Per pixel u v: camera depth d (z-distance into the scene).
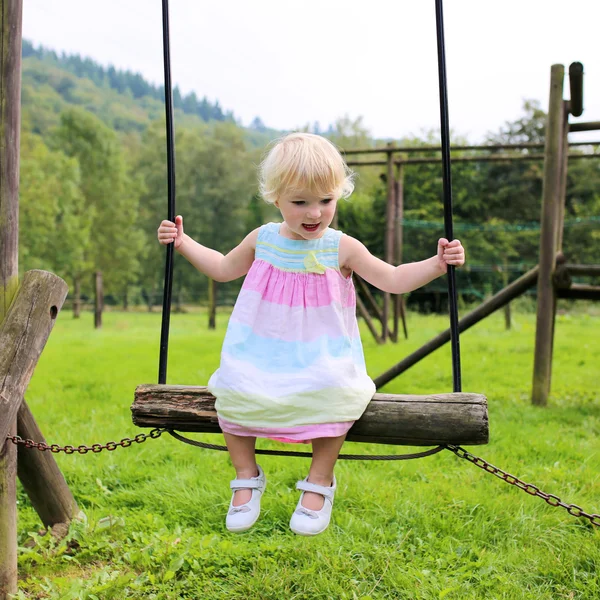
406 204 23.73
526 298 22.09
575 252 23.06
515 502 3.75
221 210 50.44
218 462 4.59
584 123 6.45
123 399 6.56
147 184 50.72
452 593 2.88
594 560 3.13
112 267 43.06
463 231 23.17
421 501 3.80
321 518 2.41
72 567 3.27
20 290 2.99
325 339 2.49
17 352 2.91
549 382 6.41
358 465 4.45
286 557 3.22
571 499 3.81
